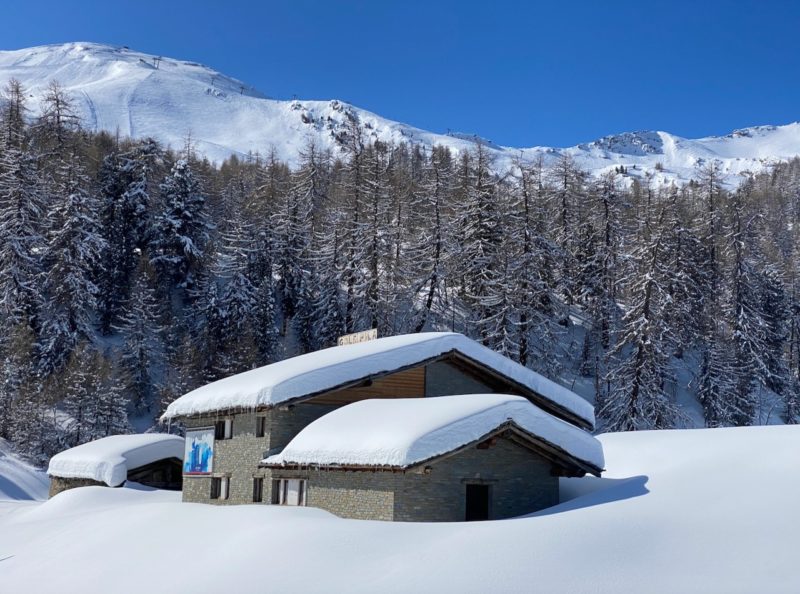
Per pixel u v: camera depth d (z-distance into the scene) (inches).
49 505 1529.3
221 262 3282.5
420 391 1322.6
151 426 2513.5
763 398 2874.0
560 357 2564.0
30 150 3110.2
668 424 2033.7
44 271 2731.3
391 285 2411.4
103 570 898.1
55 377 2447.1
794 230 5246.1
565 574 655.8
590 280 2736.2
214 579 768.9
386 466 943.0
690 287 2596.0
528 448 1055.0
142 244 3078.2
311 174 3164.4
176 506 1142.3
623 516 816.3
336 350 1443.2
